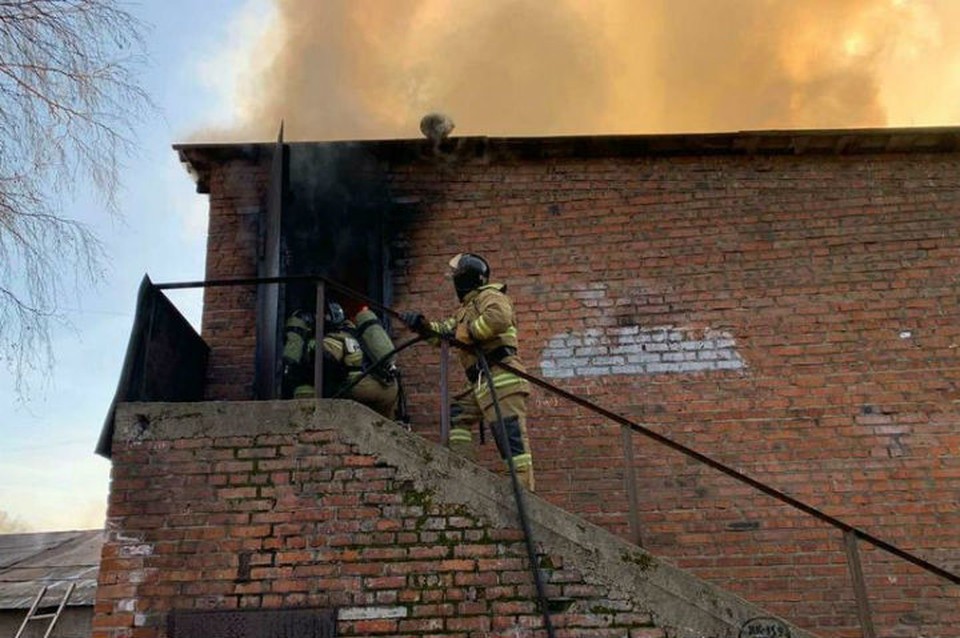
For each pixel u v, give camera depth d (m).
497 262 7.16
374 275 7.21
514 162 7.52
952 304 6.85
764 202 7.29
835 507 6.20
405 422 6.31
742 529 6.18
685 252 7.13
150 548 4.62
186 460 4.80
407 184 7.46
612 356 6.80
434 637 4.39
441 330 5.48
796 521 6.19
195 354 6.50
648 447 6.50
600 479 6.41
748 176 7.39
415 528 4.62
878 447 6.39
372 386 5.88
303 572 4.54
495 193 7.41
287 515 4.67
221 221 7.28
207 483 4.75
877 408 6.52
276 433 4.85
